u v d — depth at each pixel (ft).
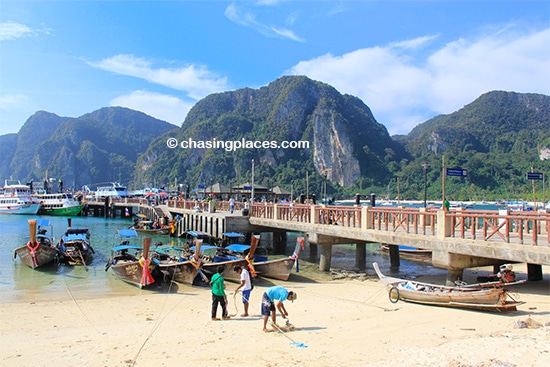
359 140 637.30
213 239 112.27
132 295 62.28
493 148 568.00
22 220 222.28
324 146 636.48
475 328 40.22
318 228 77.46
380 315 47.26
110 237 143.33
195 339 39.04
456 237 53.67
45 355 35.65
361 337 38.40
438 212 55.57
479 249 49.90
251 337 38.99
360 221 68.64
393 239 61.62
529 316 43.57
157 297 60.95
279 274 71.26
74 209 261.65
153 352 35.58
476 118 653.71
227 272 71.10
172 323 46.21
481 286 47.44
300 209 85.92
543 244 47.88
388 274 77.36
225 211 138.31
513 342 32.96
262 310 41.04
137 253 86.69
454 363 28.58
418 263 90.68
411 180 503.20
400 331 40.24
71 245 95.20
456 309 48.21
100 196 310.04
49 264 86.69
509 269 49.85
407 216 60.39
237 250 77.36
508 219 48.19
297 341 37.40
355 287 65.57
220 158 653.30
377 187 568.82
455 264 53.42
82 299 59.88
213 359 33.12
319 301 55.77
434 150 613.11
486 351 31.27
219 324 44.57
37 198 269.64
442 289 50.01
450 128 619.67
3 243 126.41
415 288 52.54
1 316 50.52
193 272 68.13
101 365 32.76
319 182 587.27
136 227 159.33
